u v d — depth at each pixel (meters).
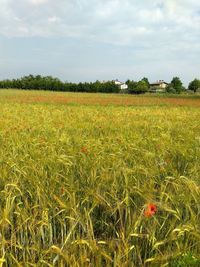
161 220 4.85
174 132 14.18
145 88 116.56
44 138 10.46
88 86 123.56
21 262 3.98
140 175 6.36
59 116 20.86
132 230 4.42
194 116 23.11
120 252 4.13
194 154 8.80
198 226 4.70
